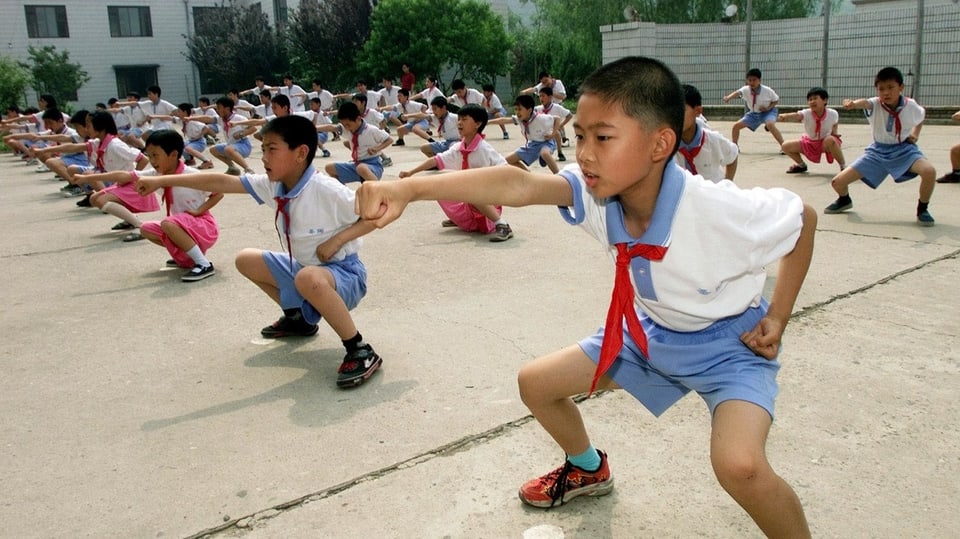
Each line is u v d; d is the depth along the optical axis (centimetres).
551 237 595
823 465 253
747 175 856
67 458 280
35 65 2712
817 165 916
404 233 633
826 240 536
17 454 284
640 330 191
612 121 164
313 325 396
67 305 473
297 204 350
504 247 567
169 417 310
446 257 545
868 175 607
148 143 516
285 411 310
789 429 277
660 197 178
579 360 215
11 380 355
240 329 414
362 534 227
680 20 2116
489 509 237
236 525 234
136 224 662
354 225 340
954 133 1158
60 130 1175
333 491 250
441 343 375
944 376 314
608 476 240
